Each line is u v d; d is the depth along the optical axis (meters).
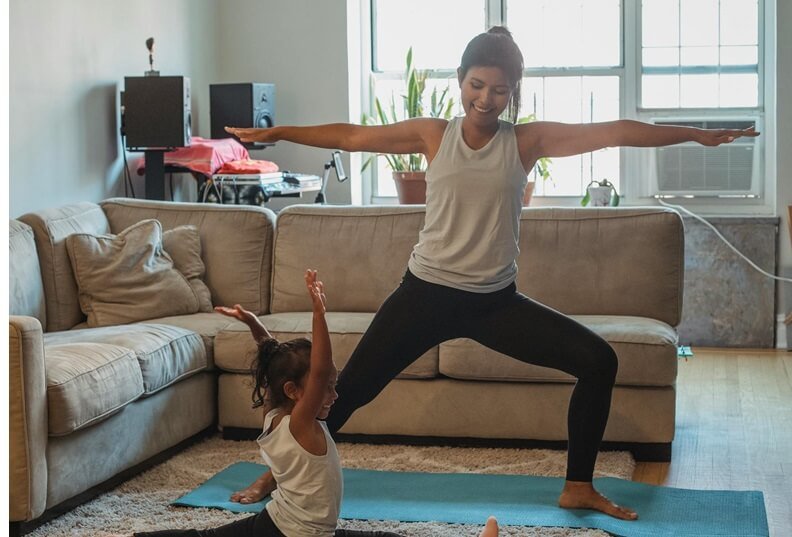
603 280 4.16
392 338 2.96
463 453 3.78
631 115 6.63
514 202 2.90
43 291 4.06
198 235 4.54
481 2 6.78
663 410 3.68
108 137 5.42
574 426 3.06
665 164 6.53
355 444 3.92
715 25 6.50
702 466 3.66
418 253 2.99
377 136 2.99
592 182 6.24
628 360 3.65
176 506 3.17
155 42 5.90
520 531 2.90
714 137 2.87
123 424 3.35
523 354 3.01
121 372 3.27
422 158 6.25
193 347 3.83
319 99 6.67
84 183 5.20
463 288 2.92
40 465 2.89
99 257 4.18
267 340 2.53
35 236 4.11
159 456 3.73
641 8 6.58
